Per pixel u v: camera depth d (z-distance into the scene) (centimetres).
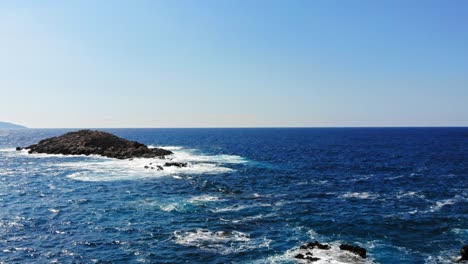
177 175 5406
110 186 4466
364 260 2100
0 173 5638
